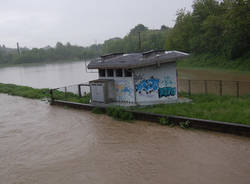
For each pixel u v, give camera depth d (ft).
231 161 23.44
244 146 26.18
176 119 34.19
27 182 22.90
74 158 27.14
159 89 44.47
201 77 95.61
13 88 93.81
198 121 32.07
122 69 44.27
